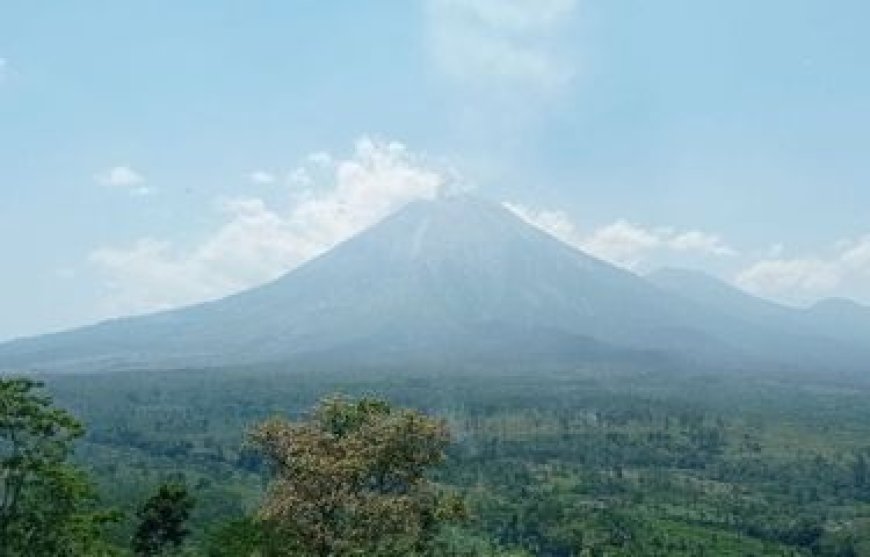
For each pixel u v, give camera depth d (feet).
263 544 155.94
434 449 147.64
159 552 240.73
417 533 141.59
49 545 155.02
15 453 153.38
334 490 139.23
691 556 558.97
